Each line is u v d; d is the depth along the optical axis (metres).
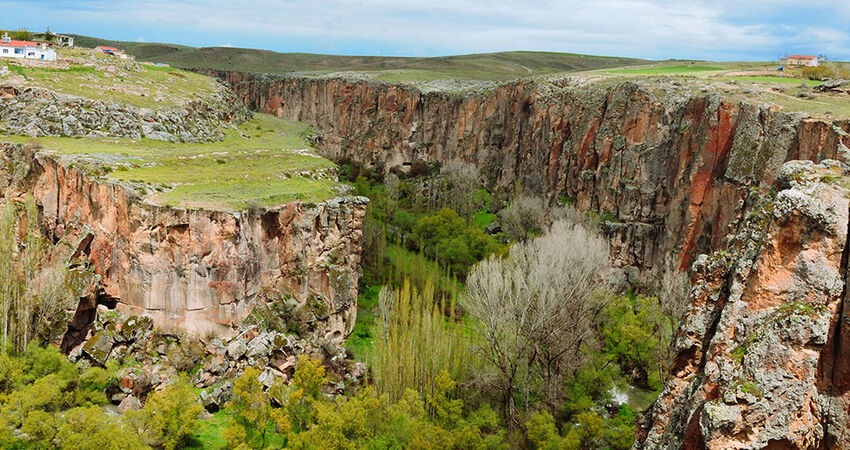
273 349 76.75
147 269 75.94
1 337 69.81
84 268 77.56
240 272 78.19
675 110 108.69
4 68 117.31
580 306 76.62
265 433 64.25
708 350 33.22
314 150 134.00
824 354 29.81
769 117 84.81
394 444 58.84
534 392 74.31
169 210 75.06
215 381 72.31
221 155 107.50
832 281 29.44
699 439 31.58
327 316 86.12
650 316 83.44
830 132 69.50
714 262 36.78
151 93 130.12
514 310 71.38
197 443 62.59
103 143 105.75
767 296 30.92
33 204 79.62
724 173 93.31
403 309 74.44
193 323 77.12
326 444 57.25
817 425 29.52
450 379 67.38
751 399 28.98
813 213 29.72
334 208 91.44
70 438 55.25
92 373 67.75
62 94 112.69
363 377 77.94
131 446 55.00
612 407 70.75
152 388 70.75
